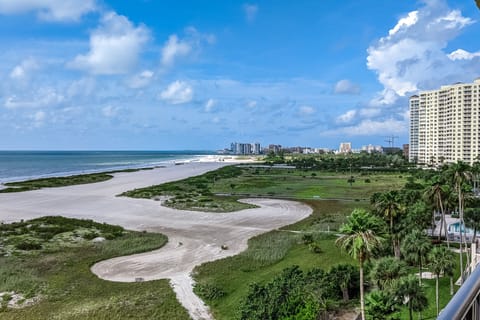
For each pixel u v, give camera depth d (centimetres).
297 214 8025
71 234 6072
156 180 14675
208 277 4091
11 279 3938
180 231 6431
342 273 3331
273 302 2905
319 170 18988
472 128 15262
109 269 4425
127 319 3050
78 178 14412
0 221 7094
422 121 18175
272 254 4941
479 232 5675
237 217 7688
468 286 345
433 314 3112
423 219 4738
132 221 7262
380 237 2588
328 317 2883
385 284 2862
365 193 10850
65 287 3778
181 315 3167
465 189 4928
